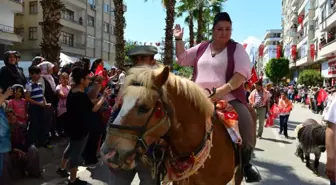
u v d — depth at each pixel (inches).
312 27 1713.8
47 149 278.2
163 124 99.7
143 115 94.7
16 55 274.5
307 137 286.4
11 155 222.7
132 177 145.3
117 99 106.0
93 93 249.8
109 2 1915.6
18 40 1112.2
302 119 745.6
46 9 410.9
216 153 122.7
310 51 1663.4
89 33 1731.1
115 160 94.3
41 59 328.2
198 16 988.6
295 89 1588.3
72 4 1567.4
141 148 96.0
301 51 2021.4
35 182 221.1
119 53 669.3
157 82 98.5
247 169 152.5
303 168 294.0
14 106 250.5
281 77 2308.1
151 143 101.5
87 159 274.5
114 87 313.9
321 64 1617.9
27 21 1453.0
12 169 220.7
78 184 217.6
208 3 995.9
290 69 2482.8
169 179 119.5
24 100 259.4
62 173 227.9
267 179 258.2
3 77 265.9
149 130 96.4
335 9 1144.8
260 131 453.1
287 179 259.8
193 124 112.1
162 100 99.3
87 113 214.2
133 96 94.6
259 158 329.7
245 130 137.4
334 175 133.0
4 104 226.1
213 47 142.6
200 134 114.4
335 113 129.5
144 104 94.3
